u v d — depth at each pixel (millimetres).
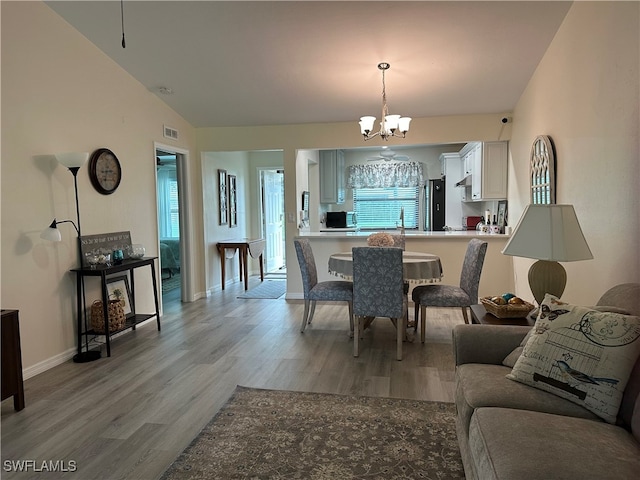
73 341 3580
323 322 4578
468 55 3807
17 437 2287
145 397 2770
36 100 3217
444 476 1923
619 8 2283
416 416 2471
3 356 2502
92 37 3701
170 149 5160
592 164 2674
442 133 5238
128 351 3688
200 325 4504
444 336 4027
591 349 1636
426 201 8211
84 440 2252
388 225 8844
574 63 2994
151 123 4746
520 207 4625
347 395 2766
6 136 2969
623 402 1536
